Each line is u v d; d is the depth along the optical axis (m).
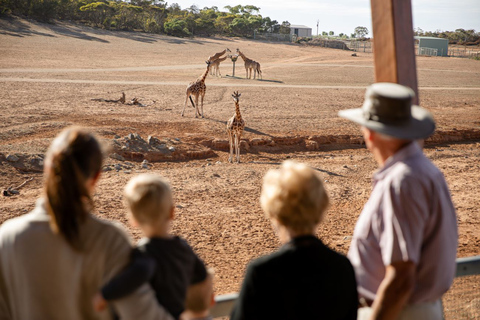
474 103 32.62
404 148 2.18
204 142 17.67
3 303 1.84
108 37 79.75
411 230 2.01
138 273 1.64
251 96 30.59
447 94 36.62
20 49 53.19
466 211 10.88
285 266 1.89
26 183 11.81
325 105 28.62
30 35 67.81
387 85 2.24
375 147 2.30
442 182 2.20
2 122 17.88
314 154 17.91
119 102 24.64
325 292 1.89
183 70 47.06
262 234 9.05
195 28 111.81
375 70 2.91
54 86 28.72
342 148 19.23
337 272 1.93
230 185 12.66
